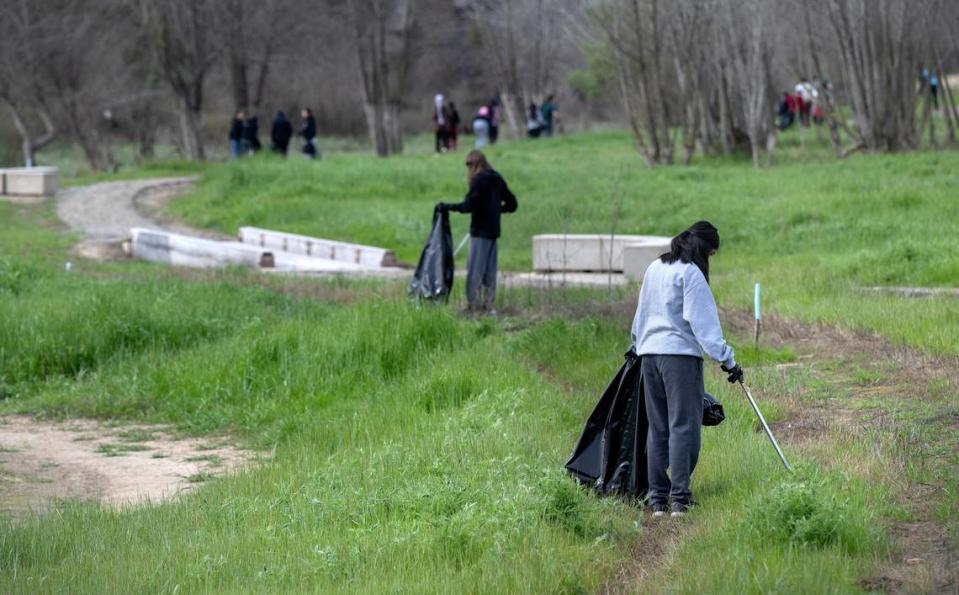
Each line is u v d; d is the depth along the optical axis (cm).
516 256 5528
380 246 6103
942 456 2036
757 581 1417
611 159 9994
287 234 6194
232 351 3322
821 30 8788
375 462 2167
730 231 5512
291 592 1513
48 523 1969
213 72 16438
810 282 4028
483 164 3759
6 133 13538
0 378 3419
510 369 2925
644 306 1886
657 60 8794
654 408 1869
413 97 18612
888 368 2775
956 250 4297
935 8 8288
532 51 15362
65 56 12462
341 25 14925
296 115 16738
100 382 3359
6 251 5953
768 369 2845
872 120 8394
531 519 1723
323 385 3108
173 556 1712
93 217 7494
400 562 1619
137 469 2552
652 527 1798
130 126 14575
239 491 2136
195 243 5750
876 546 1581
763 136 9512
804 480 1711
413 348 3269
